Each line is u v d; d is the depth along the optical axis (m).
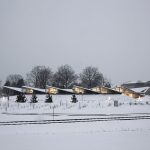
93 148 25.38
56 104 68.31
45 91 94.94
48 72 147.25
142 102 74.38
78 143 27.56
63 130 35.47
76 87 94.94
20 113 55.62
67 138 30.22
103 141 28.53
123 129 36.22
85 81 150.75
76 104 67.62
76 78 149.88
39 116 47.75
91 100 77.75
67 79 142.88
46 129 35.97
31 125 38.38
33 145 26.55
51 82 146.12
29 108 62.88
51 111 58.28
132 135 32.03
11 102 73.75
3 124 38.84
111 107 62.31
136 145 26.59
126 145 26.61
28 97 85.50
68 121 41.25
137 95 97.75
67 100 76.81
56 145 26.56
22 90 95.00
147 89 113.00
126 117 45.44
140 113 55.50
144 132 34.12
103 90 96.75
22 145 26.55
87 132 34.16
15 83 155.00
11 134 32.72
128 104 68.25
